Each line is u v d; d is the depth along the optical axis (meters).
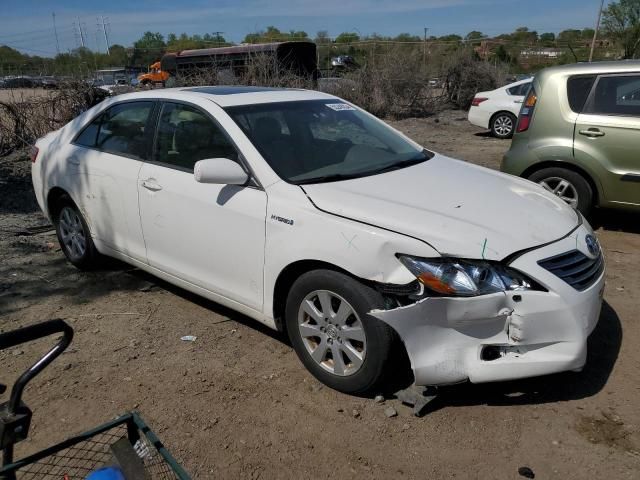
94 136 4.76
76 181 4.75
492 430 2.90
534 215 3.23
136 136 4.34
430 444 2.81
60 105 11.66
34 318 4.21
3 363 3.64
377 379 3.02
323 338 3.20
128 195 4.25
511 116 13.63
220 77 15.98
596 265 3.18
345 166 3.74
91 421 3.05
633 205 5.62
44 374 3.49
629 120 5.49
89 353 3.73
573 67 5.86
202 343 3.82
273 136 3.75
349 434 2.90
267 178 3.44
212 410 3.11
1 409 1.76
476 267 2.79
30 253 5.60
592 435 2.85
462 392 3.20
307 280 3.17
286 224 3.23
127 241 4.41
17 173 9.30
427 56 21.25
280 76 17.12
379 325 2.91
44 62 15.34
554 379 3.31
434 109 19.95
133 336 3.93
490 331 2.86
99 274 5.04
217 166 3.40
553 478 2.59
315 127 4.05
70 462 2.51
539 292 2.82
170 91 4.30
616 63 5.67
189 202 3.77
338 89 18.86
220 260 3.67
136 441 1.95
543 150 5.91
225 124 3.74
